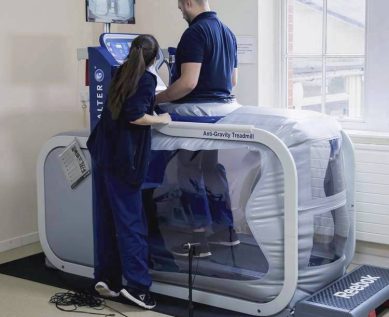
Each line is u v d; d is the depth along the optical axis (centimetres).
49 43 485
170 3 501
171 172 367
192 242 359
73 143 398
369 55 441
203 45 356
